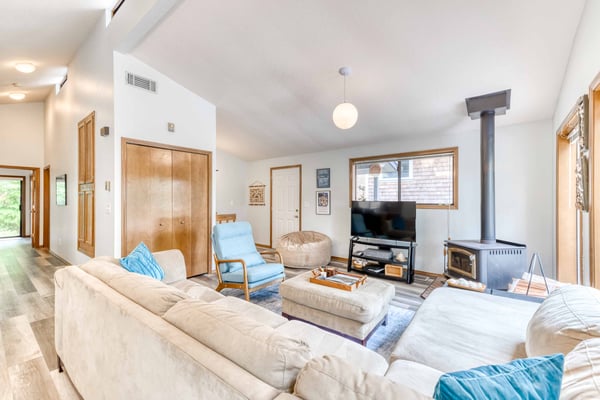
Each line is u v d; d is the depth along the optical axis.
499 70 2.80
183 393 0.87
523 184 3.67
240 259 3.12
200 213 4.25
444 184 4.35
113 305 1.25
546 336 1.14
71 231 4.84
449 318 1.73
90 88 4.00
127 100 3.42
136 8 2.84
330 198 5.69
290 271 4.70
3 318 2.73
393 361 1.39
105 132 3.46
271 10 2.52
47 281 3.94
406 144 4.66
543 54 2.54
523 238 3.67
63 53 4.46
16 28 3.46
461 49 2.59
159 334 0.99
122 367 1.18
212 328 0.95
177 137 3.93
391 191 4.90
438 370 1.26
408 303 3.21
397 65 2.94
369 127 4.36
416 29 2.44
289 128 4.92
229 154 7.03
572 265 3.06
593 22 1.92
